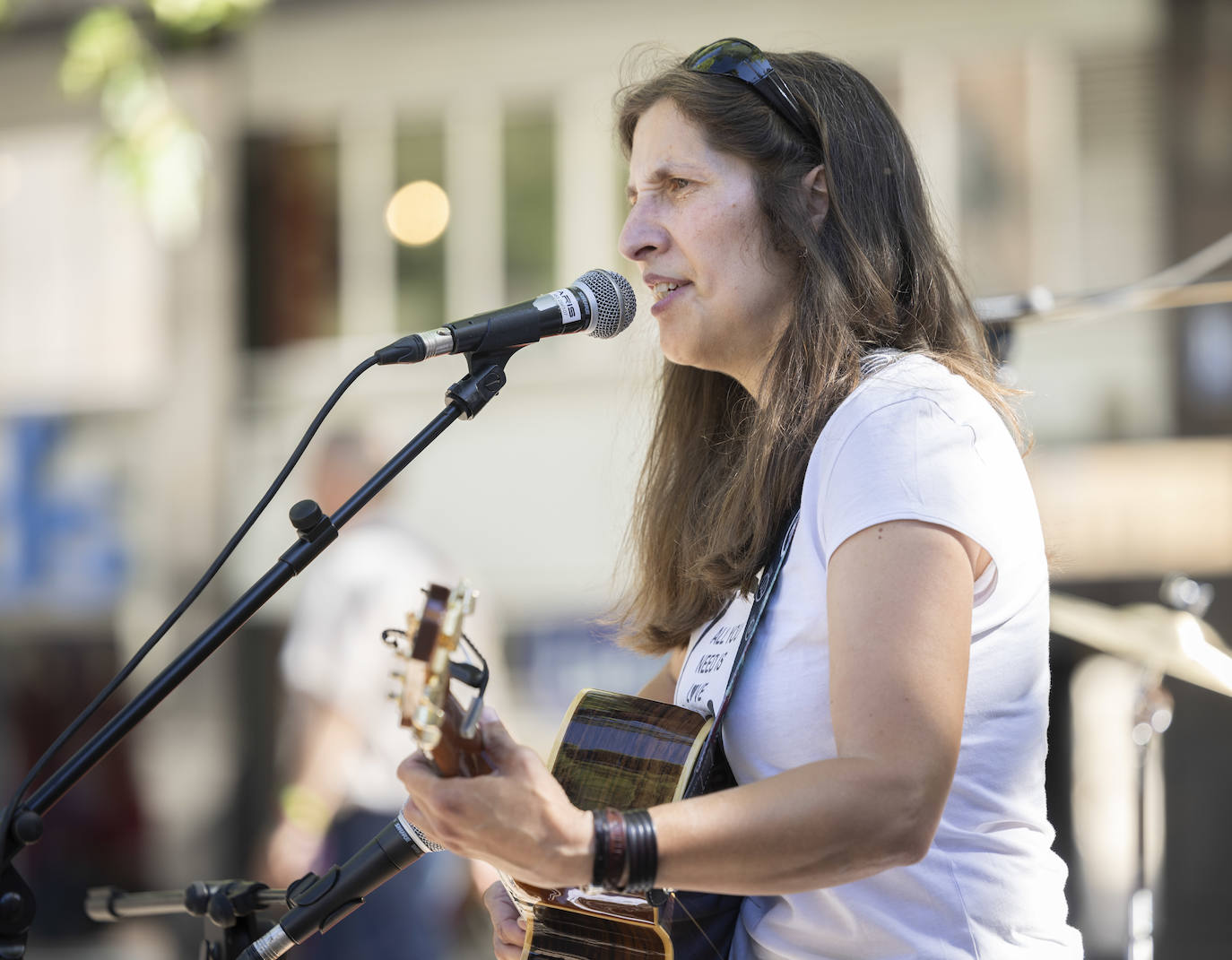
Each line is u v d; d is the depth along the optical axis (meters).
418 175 14.82
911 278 3.46
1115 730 11.45
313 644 7.39
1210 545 11.79
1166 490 11.94
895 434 2.91
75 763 3.15
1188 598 5.15
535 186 14.51
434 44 14.69
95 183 15.52
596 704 3.46
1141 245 12.51
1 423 16.05
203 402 15.48
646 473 4.11
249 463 15.29
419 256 14.87
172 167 13.48
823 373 3.23
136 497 15.66
